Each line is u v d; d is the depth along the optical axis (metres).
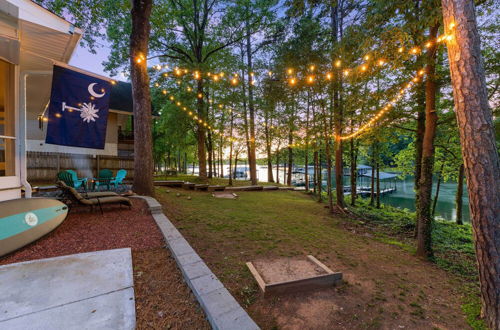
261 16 13.26
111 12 10.30
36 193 6.30
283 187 16.00
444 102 6.56
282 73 9.02
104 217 4.65
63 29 3.67
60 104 4.26
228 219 5.77
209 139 20.52
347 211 9.50
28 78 5.71
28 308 1.92
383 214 10.62
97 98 4.65
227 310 1.99
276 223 5.95
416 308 2.67
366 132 7.64
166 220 4.66
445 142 8.73
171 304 2.15
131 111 13.19
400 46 4.34
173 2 12.71
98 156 9.51
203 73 11.62
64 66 4.25
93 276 2.48
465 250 6.16
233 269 3.04
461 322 2.50
